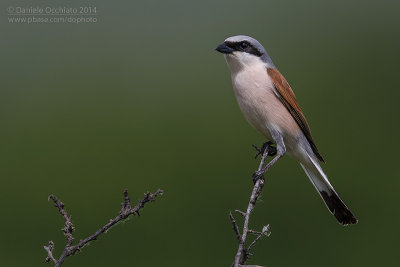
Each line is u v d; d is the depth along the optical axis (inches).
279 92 326.0
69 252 206.8
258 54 331.9
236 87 332.5
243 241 213.0
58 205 213.2
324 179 334.3
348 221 334.3
